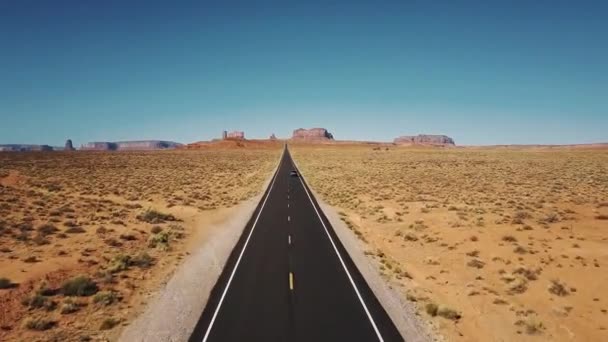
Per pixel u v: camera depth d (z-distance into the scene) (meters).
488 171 87.62
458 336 16.23
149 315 17.19
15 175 67.12
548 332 16.94
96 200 48.19
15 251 26.06
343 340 14.73
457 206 46.62
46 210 39.62
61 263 24.08
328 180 78.31
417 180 74.62
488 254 28.14
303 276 22.02
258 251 27.36
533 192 55.47
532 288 21.77
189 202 49.84
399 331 15.63
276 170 102.31
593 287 21.48
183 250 28.70
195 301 18.59
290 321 16.27
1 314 16.98
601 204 43.62
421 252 29.48
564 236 31.69
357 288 20.16
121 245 29.09
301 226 35.75
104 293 19.06
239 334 15.16
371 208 47.25
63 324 16.39
